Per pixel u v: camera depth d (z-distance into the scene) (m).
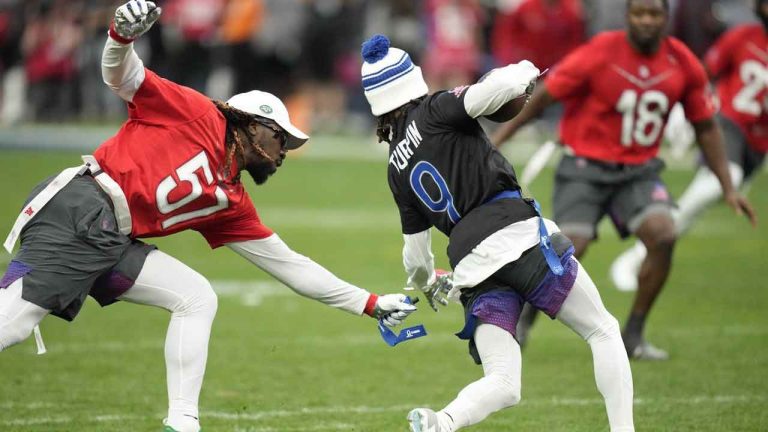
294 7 77.06
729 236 51.41
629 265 39.41
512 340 19.14
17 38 81.81
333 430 22.91
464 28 77.00
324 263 42.56
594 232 28.77
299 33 77.69
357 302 20.75
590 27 73.94
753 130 35.28
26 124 81.75
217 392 25.94
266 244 20.61
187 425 19.39
